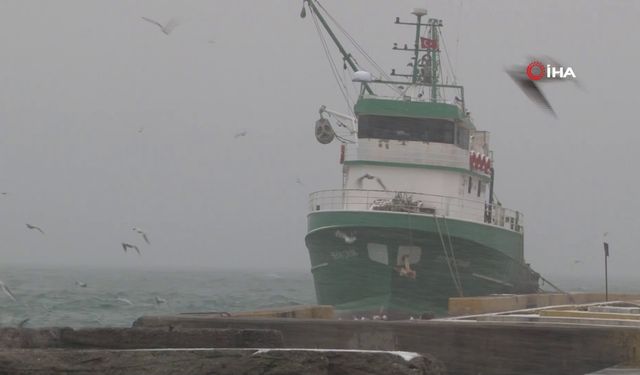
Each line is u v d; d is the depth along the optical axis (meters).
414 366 20.27
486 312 69.69
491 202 123.62
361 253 103.56
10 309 131.25
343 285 105.69
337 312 106.31
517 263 116.69
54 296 168.62
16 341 26.70
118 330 27.47
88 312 131.88
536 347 32.72
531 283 123.50
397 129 109.44
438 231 101.81
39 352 21.05
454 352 33.59
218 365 20.94
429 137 109.00
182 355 21.08
